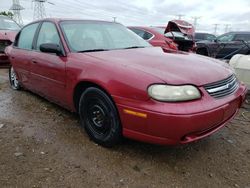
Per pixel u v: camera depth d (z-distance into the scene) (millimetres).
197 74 2613
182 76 2518
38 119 3783
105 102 2785
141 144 3045
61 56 3355
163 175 2520
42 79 3838
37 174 2496
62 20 3770
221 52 10516
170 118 2305
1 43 7223
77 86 3123
